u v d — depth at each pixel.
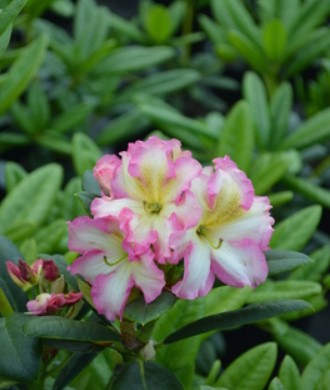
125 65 1.37
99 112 1.43
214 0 1.37
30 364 0.57
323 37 1.34
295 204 1.23
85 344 0.62
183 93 1.60
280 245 0.94
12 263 0.64
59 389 0.66
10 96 1.02
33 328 0.56
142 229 0.56
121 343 0.62
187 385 0.74
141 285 0.56
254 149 1.22
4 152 1.40
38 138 1.28
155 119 1.14
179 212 0.56
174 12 1.58
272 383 0.66
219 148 1.02
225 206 0.58
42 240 0.89
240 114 1.02
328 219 1.34
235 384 0.75
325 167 1.28
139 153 0.57
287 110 1.17
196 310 0.75
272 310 0.61
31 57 1.03
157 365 0.63
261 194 1.03
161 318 0.74
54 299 0.60
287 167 1.02
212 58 1.61
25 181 0.93
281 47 1.26
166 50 1.40
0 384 0.61
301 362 0.98
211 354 1.01
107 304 0.57
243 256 0.58
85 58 1.35
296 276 0.99
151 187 0.57
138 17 1.76
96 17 1.41
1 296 0.62
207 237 0.58
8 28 0.60
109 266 0.57
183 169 0.57
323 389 0.68
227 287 0.81
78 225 0.57
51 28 1.49
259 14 1.55
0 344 0.57
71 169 1.36
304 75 1.66
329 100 1.34
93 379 0.76
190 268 0.56
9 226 0.90
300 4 1.47
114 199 0.57
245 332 1.20
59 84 1.43
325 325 1.32
